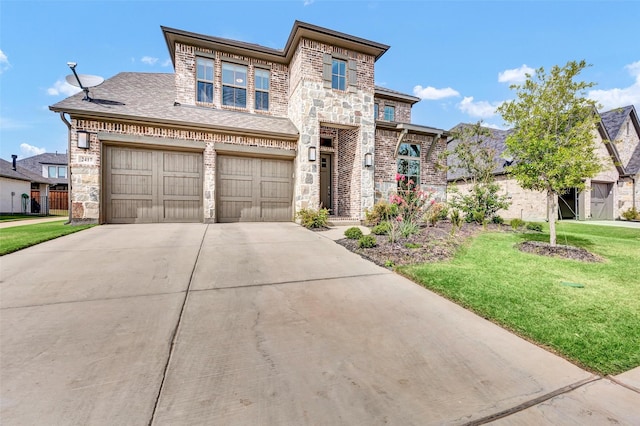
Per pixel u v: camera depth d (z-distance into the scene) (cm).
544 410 191
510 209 1658
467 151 1148
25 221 1225
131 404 183
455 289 401
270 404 187
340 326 298
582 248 666
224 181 998
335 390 203
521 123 641
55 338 257
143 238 673
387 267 508
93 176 852
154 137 901
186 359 233
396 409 187
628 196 1691
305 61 1017
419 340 276
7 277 403
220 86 1083
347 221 1048
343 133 1206
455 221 905
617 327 302
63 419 169
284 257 551
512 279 446
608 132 1727
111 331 272
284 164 1077
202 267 473
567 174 602
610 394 208
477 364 240
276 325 296
